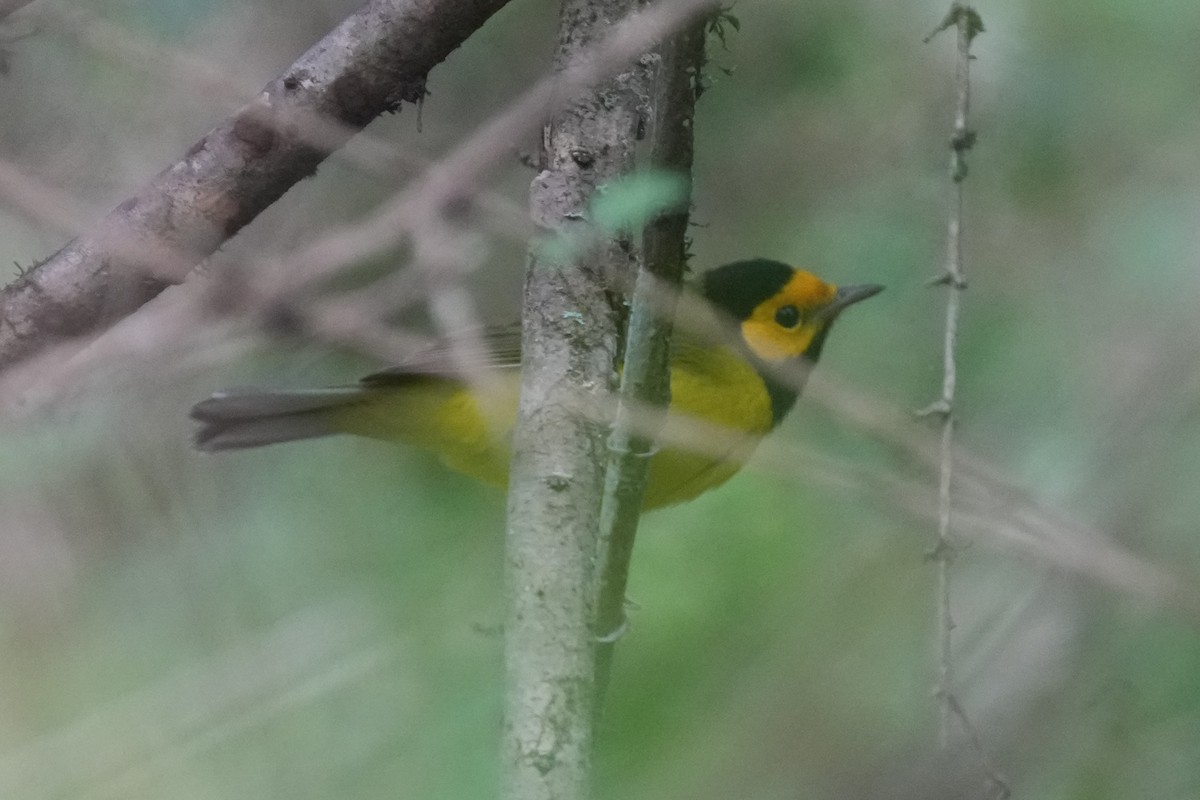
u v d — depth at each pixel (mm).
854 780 7723
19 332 6883
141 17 8703
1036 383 11078
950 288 7902
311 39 10531
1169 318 10203
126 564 11750
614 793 8055
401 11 6824
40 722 11195
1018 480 9188
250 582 11617
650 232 6297
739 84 12906
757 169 13016
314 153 6930
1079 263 11594
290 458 12539
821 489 9609
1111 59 11617
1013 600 8430
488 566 10859
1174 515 8891
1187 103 11555
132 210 6898
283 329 9391
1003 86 12047
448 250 9453
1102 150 11758
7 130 9656
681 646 9312
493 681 6684
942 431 7668
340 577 11414
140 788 8969
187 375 9281
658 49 6562
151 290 6977
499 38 12211
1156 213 10914
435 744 6320
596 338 6523
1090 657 8305
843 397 8258
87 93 9789
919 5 12609
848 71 12719
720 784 8016
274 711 8805
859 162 12719
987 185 12102
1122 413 9266
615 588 6531
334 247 9016
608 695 8711
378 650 8898
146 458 11766
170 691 9266
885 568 9148
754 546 10086
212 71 7777
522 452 6355
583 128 6719
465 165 8273
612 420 6434
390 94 6914
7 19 7746
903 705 8484
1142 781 8367
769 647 8984
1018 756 8133
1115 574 7523
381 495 12234
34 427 10078
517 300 12062
